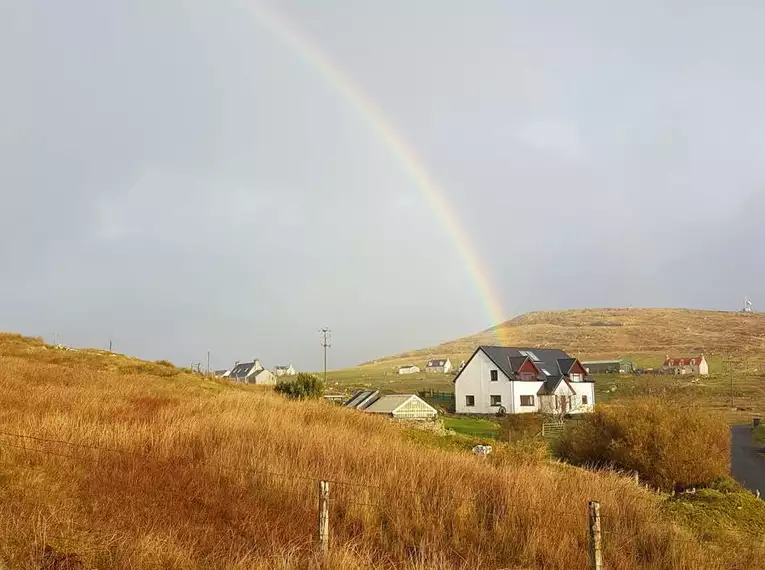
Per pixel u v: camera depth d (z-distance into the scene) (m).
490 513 10.30
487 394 61.91
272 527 8.80
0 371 21.98
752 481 29.59
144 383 26.56
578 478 13.44
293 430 15.31
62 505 8.27
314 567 7.20
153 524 8.00
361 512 9.75
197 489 9.99
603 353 149.12
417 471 11.94
